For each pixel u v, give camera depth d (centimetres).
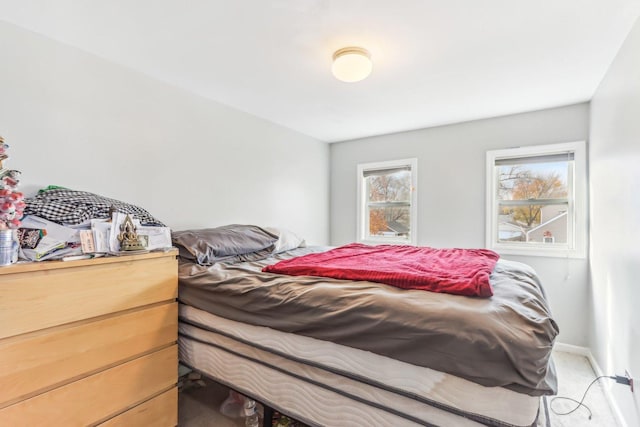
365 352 110
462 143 318
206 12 147
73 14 148
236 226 246
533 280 158
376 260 193
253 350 140
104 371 128
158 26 158
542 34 163
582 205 262
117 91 195
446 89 235
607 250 202
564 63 194
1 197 108
